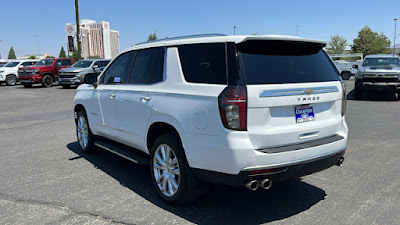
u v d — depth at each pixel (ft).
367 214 11.80
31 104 46.83
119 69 16.25
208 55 11.44
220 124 10.39
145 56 14.49
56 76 78.79
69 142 23.26
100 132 17.79
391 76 44.42
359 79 46.16
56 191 14.01
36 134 26.05
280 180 10.57
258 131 10.32
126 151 15.61
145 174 16.37
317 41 12.12
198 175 11.34
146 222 11.20
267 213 11.93
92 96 18.16
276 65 11.11
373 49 225.76
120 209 12.24
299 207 12.43
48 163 18.15
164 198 12.74
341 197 13.34
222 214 11.83
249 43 10.93
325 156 11.50
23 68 74.90
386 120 30.37
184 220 11.36
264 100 10.35
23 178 15.65
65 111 39.73
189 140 11.32
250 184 10.12
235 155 10.11
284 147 10.77
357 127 27.09
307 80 11.60
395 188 14.23
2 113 38.27
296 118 11.18
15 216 11.68
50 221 11.30
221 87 10.57
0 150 20.97
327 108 12.24
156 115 12.78
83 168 17.28
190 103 11.34
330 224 11.07
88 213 11.91
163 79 12.94
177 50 12.70
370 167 17.06
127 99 14.74
